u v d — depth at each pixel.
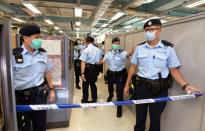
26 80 1.56
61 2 5.56
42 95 1.67
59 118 2.54
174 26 1.88
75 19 10.23
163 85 1.74
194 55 1.59
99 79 6.24
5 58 0.97
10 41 0.99
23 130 1.60
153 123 1.87
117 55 2.88
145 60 1.77
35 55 1.63
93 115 3.08
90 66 3.27
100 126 2.67
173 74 1.77
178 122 1.84
